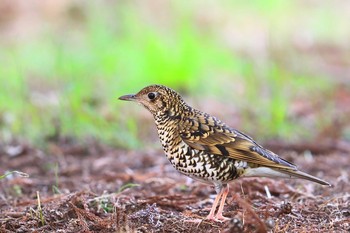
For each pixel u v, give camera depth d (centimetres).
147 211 948
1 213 992
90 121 1509
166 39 2047
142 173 1270
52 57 2030
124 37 2134
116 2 2503
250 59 2012
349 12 2800
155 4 2594
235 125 1612
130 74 1891
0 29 2431
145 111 1669
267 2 2789
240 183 1084
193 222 923
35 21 2480
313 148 1445
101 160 1366
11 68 1916
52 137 1497
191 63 1888
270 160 929
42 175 1277
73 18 2494
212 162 934
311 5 2880
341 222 927
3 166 1332
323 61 2227
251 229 838
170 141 956
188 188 1133
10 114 1585
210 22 2631
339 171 1277
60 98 1572
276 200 1055
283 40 2375
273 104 1579
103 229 903
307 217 962
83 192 1041
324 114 1662
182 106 970
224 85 1945
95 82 1806
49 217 945
